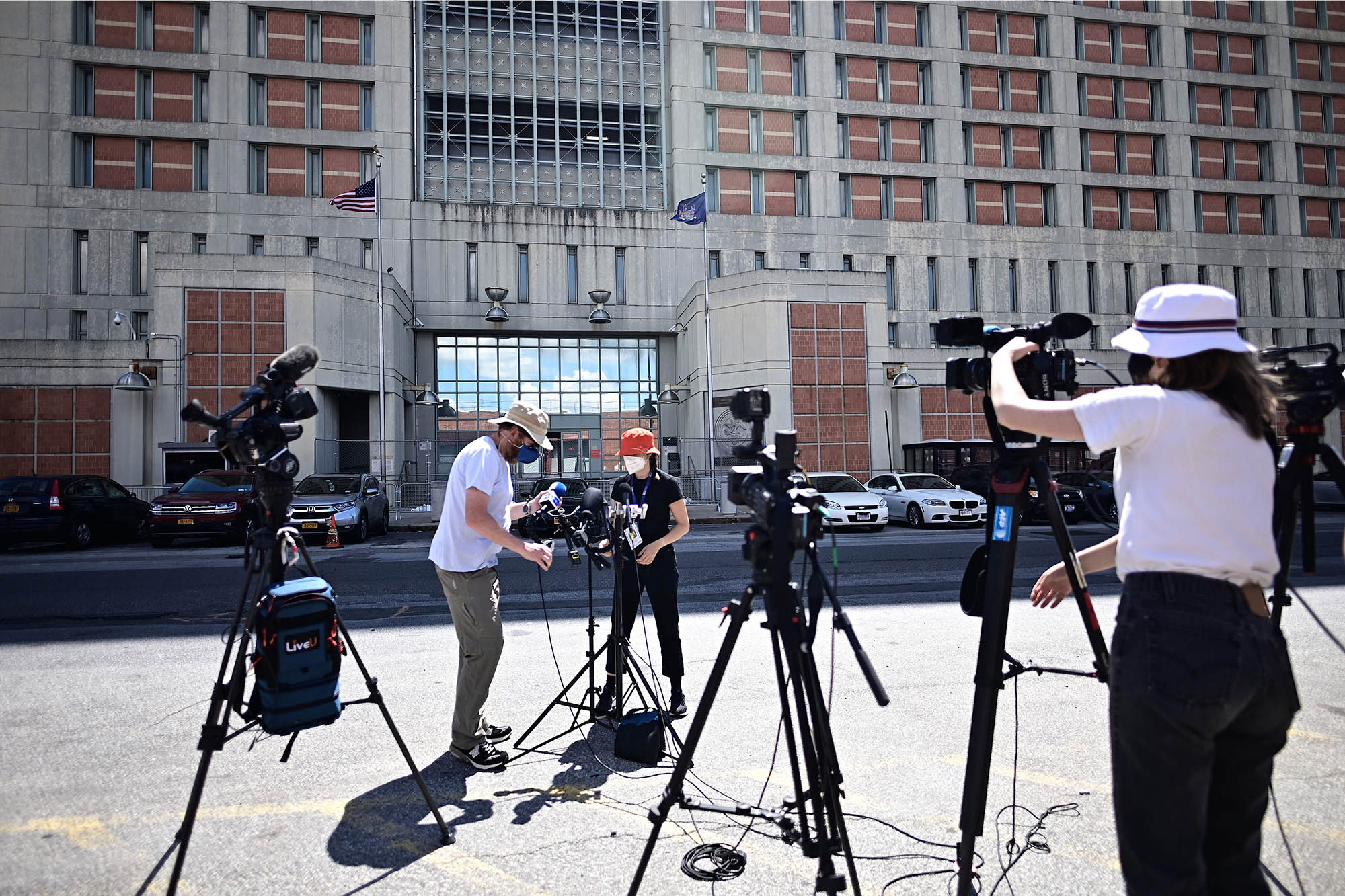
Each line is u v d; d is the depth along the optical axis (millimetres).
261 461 2713
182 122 29812
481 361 32438
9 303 28656
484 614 3680
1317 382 2158
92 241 29188
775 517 2221
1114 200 37500
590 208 32969
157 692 5000
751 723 4309
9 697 4879
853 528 18484
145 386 22719
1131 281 37219
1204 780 1637
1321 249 39531
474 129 33000
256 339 24172
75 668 5602
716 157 34125
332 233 30656
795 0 35500
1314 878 2605
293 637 2703
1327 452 2172
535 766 3750
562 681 5203
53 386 23641
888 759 3734
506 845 2926
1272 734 1722
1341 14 40500
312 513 14961
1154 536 1706
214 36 29953
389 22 31328
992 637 2262
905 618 7086
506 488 3783
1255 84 39156
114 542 17656
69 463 23531
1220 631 1612
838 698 4676
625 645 4348
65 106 29172
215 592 9297
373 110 31234
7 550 15781
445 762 3789
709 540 15469
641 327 33062
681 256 33531
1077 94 37375
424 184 32312
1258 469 1715
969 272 35844
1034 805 3217
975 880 2611
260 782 3535
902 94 35844
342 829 3061
